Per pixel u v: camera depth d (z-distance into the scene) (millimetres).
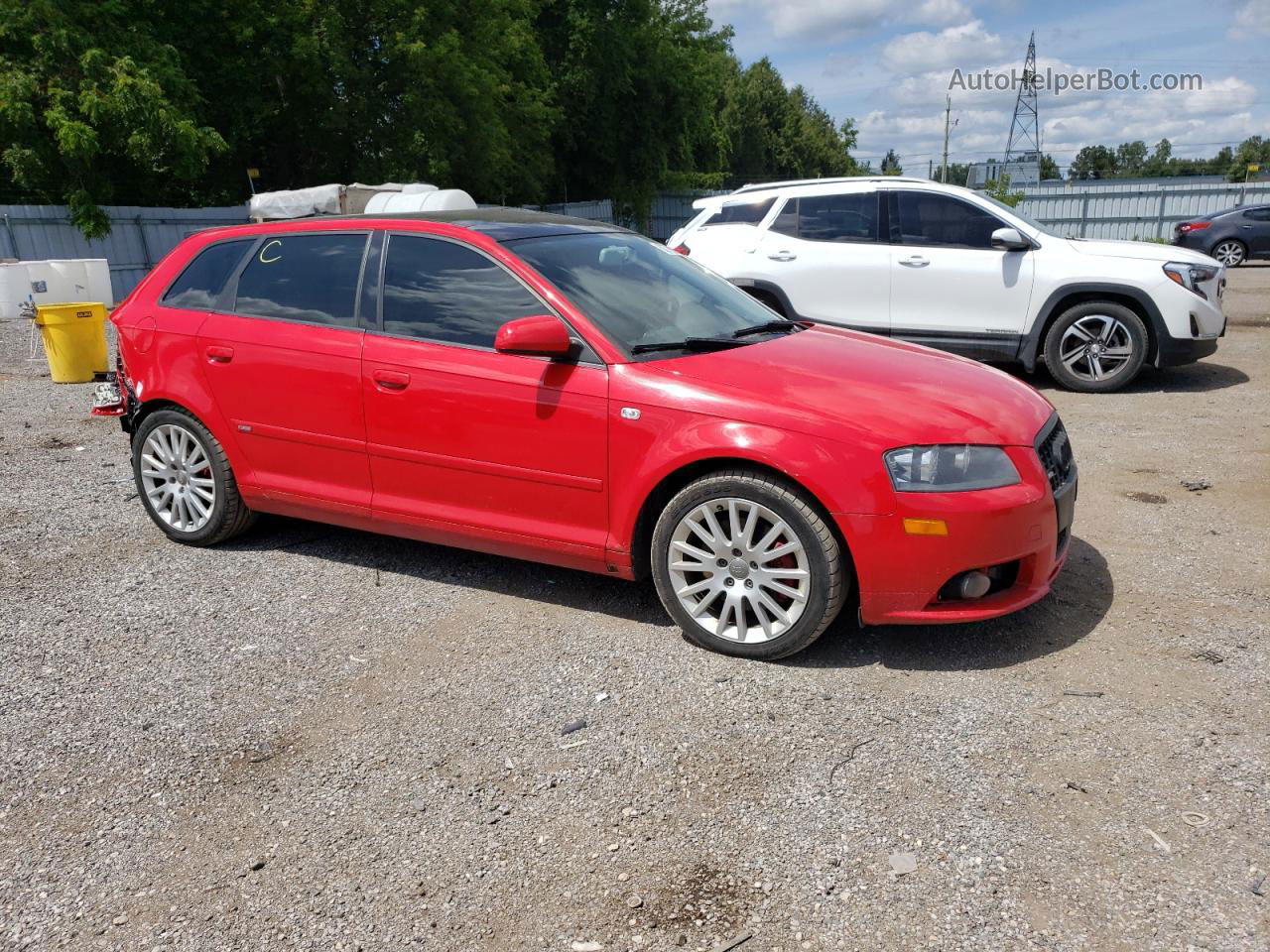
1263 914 2297
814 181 9094
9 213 19453
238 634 3986
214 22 23391
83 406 8820
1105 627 3848
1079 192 36500
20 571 4715
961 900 2385
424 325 4191
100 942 2348
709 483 3590
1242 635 3734
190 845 2693
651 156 40125
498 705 3379
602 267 4324
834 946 2258
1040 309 8297
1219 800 2727
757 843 2625
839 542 3486
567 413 3805
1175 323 8055
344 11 25359
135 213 21578
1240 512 5195
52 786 2973
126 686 3574
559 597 4289
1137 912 2322
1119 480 5840
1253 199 34719
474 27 28875
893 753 3016
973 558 3393
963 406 3611
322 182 27188
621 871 2539
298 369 4426
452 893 2477
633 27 38688
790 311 8977
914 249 8586
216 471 4785
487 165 28844
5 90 18953
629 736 3160
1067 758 2959
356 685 3543
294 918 2408
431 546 4961
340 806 2842
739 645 3652
